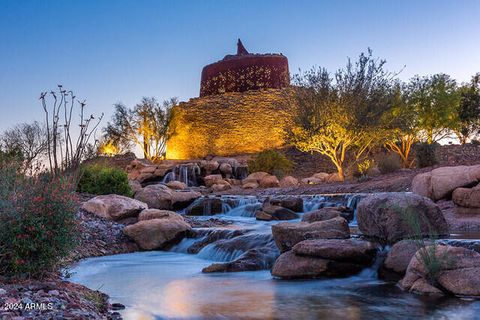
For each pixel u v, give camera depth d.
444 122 32.00
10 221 6.58
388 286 7.79
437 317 5.91
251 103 44.28
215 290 7.93
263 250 10.32
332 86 26.98
